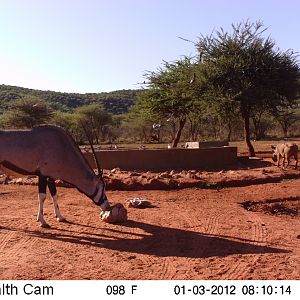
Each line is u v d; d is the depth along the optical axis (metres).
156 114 32.91
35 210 12.15
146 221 11.02
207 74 27.30
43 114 59.84
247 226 10.61
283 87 27.81
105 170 18.67
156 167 20.05
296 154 20.16
